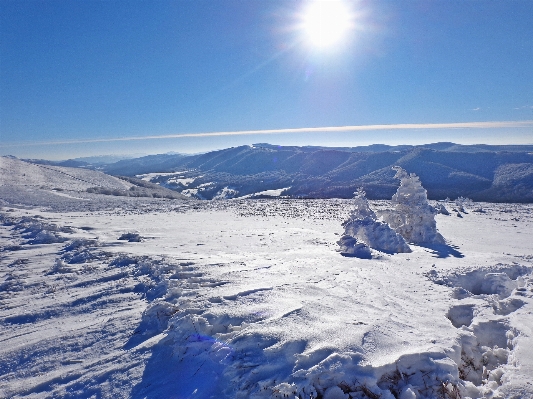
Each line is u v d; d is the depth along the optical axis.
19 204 27.09
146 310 5.42
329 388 3.29
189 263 8.77
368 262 9.86
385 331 4.27
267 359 3.66
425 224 16.28
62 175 65.00
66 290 7.38
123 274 8.16
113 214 23.92
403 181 16.88
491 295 6.64
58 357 4.61
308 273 7.87
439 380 3.45
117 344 4.78
